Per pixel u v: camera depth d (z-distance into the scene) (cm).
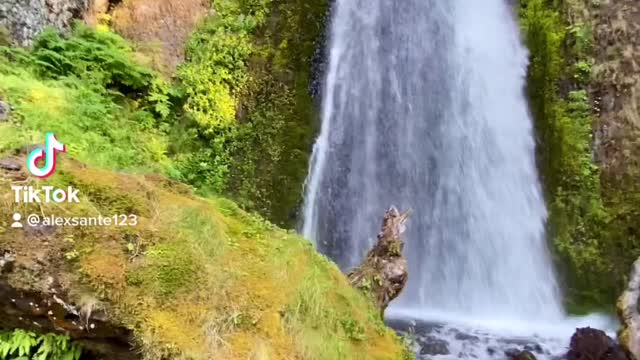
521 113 1016
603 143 938
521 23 1076
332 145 931
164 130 783
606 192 911
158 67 833
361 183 934
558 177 939
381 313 475
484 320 797
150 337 288
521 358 598
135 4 874
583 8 1016
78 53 705
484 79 1059
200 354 290
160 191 357
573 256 888
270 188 840
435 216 941
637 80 945
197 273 313
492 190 980
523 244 937
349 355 346
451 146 1000
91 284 290
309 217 869
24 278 286
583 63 982
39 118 514
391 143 977
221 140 820
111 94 736
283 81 911
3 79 551
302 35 952
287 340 319
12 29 657
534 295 895
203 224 336
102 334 299
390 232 507
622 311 644
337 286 391
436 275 897
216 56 875
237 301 315
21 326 308
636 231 871
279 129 879
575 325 805
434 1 1088
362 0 1034
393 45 1034
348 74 984
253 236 371
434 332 664
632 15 985
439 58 1059
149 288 298
